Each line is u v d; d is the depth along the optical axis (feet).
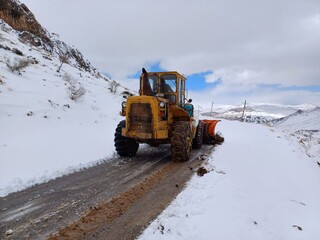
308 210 14.70
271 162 24.58
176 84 26.00
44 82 53.11
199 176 18.70
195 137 30.27
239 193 15.11
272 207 13.96
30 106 38.04
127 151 25.53
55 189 16.26
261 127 65.31
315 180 22.81
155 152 28.60
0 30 89.97
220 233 10.62
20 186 16.46
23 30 109.81
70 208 13.48
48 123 35.12
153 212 13.02
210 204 13.30
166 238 10.27
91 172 20.20
